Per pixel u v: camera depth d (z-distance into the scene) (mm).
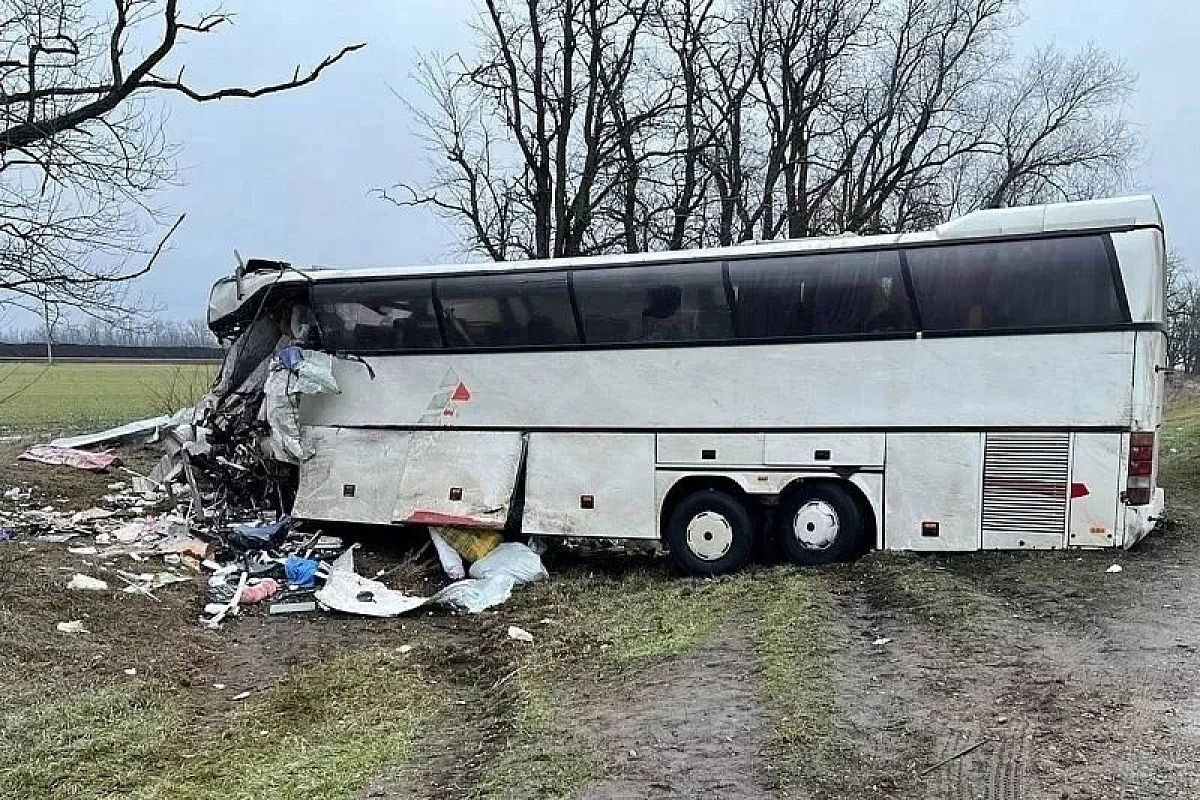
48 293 10773
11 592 8320
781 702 5750
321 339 11641
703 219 25859
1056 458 8969
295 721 6438
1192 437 19328
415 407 11141
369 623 9195
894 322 9375
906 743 5000
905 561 9055
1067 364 8906
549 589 10086
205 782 5340
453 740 5918
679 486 10250
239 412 12648
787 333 9680
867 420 9461
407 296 11078
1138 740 4879
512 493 10602
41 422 26891
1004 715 5309
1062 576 8273
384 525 11125
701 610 8500
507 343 10703
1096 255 8812
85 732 6027
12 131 10445
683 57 24734
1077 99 29641
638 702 6070
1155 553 9008
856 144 27953
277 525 11570
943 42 28375
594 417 10352
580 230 22609
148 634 8250
